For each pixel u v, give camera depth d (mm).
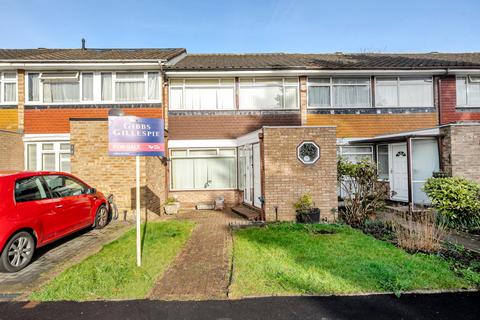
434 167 10406
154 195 10125
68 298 3975
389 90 13023
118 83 12109
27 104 11766
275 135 8742
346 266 4867
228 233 7422
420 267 4801
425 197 10484
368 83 13016
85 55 13523
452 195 7609
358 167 8469
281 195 8711
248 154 10859
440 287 4180
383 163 12445
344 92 12984
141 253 5711
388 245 6027
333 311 3631
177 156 12562
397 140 11109
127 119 5094
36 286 4488
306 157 8750
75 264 5238
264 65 12820
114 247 6137
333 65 12828
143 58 12148
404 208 9906
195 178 12594
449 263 5020
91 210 7500
